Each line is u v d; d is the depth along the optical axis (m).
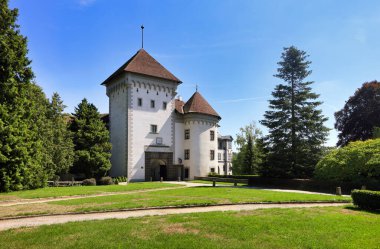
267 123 37.72
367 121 47.03
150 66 44.59
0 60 25.50
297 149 36.12
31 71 28.06
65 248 7.96
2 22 26.67
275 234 9.32
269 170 36.22
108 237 8.91
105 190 25.30
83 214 13.41
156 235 9.12
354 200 15.58
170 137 44.78
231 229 9.84
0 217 12.46
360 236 9.19
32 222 11.70
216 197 18.92
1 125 24.05
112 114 45.31
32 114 28.44
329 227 10.27
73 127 39.84
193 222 10.90
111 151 44.66
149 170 42.00
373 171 24.36
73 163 37.41
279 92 37.84
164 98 44.84
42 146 31.28
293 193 22.23
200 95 49.22
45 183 29.64
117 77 44.16
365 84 49.12
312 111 37.09
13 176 24.75
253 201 17.09
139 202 16.34
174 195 20.58
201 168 45.34
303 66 37.75
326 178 28.33
